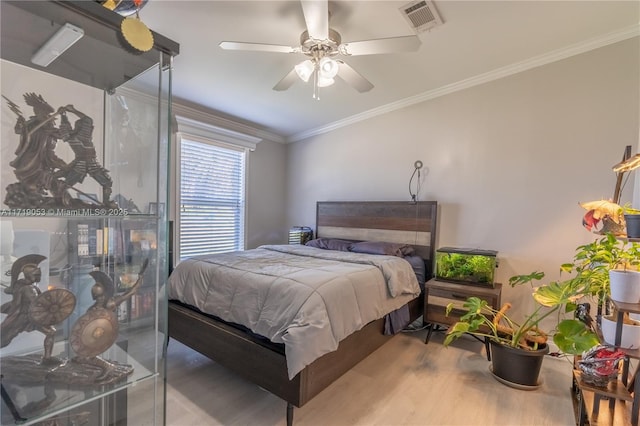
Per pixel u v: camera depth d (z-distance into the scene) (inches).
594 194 90.6
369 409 69.6
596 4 73.1
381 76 110.6
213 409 69.1
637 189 76.0
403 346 103.3
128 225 34.9
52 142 30.2
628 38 85.0
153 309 36.2
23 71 28.4
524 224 103.0
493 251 105.3
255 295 72.7
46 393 29.2
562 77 95.7
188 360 92.0
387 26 80.8
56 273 30.4
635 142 84.6
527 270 102.0
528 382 77.0
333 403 71.7
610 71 88.0
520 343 81.0
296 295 66.5
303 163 180.1
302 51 76.4
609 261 63.3
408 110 132.8
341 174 159.8
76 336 31.0
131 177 35.0
